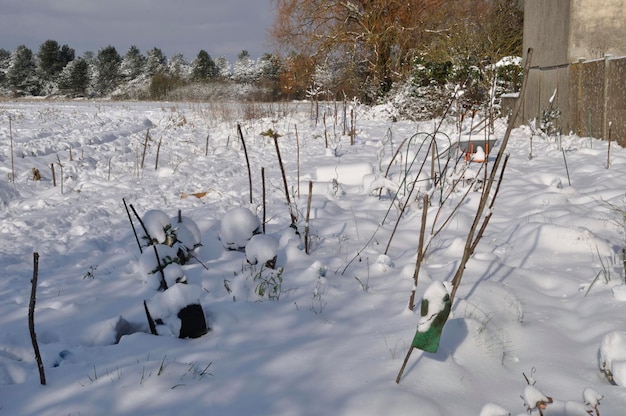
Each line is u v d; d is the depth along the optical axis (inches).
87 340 165.2
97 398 126.0
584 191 329.7
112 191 395.2
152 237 216.2
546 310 175.0
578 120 623.2
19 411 123.3
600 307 172.1
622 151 483.2
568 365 145.3
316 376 134.2
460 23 1109.1
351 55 1218.0
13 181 414.6
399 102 943.0
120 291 200.2
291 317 168.2
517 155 486.3
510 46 1122.7
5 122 783.7
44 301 194.2
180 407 122.9
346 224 268.4
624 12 648.4
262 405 123.0
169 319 159.5
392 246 245.1
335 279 201.8
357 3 1224.2
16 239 281.4
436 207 292.4
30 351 155.6
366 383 130.8
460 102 496.1
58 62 2800.2
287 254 223.1
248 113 887.7
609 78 555.2
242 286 186.7
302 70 1228.5
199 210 334.6
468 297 169.2
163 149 608.1
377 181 303.9
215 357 145.0
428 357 140.3
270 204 336.5
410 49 1144.2
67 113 989.8
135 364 140.2
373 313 172.2
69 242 278.5
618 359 136.3
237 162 526.3
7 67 2979.8
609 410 124.0
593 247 220.7
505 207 299.6
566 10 660.1
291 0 1198.3
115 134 696.4
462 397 130.3
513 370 143.5
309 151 584.7
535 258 218.1
